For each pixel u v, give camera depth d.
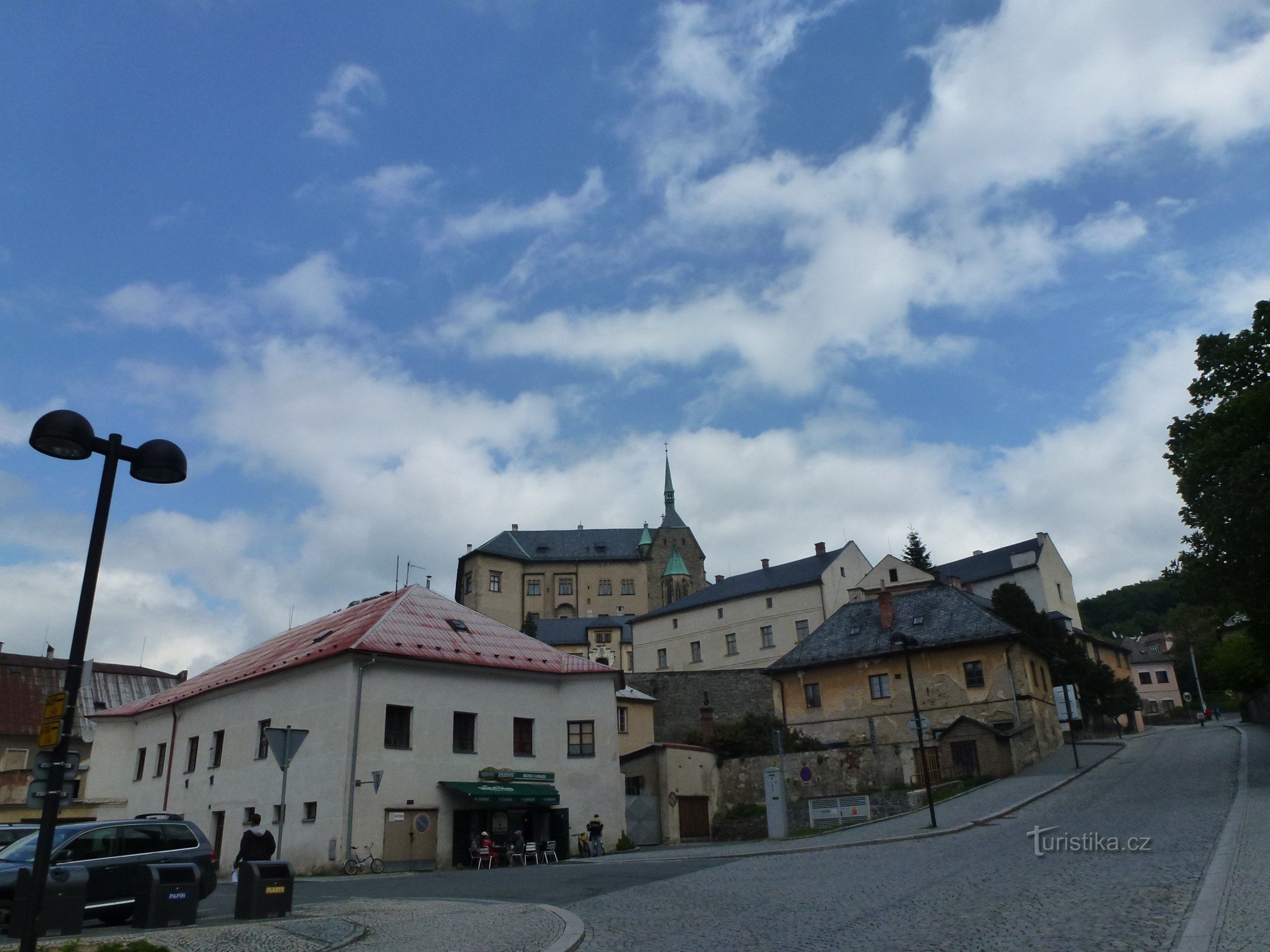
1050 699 48.12
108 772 42.97
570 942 10.98
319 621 44.00
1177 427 31.56
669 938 11.31
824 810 33.31
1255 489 26.03
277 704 34.38
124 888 15.75
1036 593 74.00
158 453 11.09
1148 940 9.06
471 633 37.28
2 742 51.50
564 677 37.06
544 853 32.91
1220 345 30.73
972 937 9.88
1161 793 27.03
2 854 15.23
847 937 10.47
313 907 16.48
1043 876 14.09
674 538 119.19
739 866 20.38
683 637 86.88
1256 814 19.23
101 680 57.72
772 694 59.38
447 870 30.89
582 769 36.00
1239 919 9.58
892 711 46.31
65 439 10.39
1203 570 30.03
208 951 11.70
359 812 30.28
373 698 31.84
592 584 114.25
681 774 41.81
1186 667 102.94
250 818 33.53
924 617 48.31
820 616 77.94
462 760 33.38
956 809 29.62
